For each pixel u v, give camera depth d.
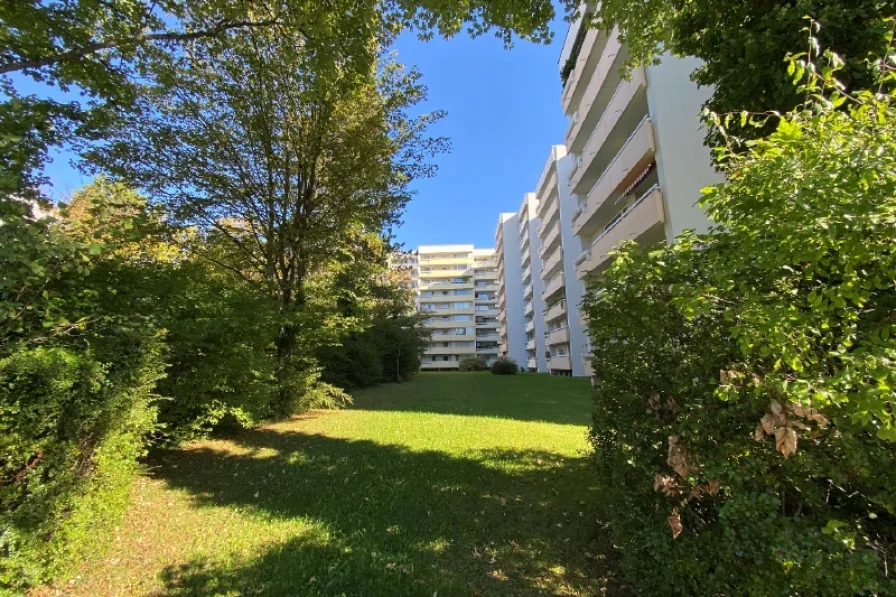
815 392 1.62
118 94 6.47
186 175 9.27
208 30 6.36
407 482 5.57
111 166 8.27
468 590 3.07
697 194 11.13
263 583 3.16
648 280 2.49
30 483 2.95
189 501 4.97
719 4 4.23
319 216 11.54
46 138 5.41
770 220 1.83
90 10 5.45
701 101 11.40
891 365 1.48
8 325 3.22
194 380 6.27
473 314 85.00
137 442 4.14
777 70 3.54
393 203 11.61
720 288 2.04
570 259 30.81
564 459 6.74
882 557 1.70
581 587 3.13
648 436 2.66
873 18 3.03
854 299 1.65
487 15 5.45
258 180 10.51
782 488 2.00
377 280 22.41
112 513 3.73
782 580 1.85
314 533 4.03
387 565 3.42
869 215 1.43
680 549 2.34
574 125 21.36
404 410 12.99
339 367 19.81
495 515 4.46
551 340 35.91
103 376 3.47
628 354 3.01
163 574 3.31
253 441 8.43
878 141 1.57
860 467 1.73
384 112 10.65
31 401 2.95
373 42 8.06
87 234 3.61
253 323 7.46
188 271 7.37
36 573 2.94
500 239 68.62
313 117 9.95
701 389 2.33
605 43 16.17
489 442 8.05
